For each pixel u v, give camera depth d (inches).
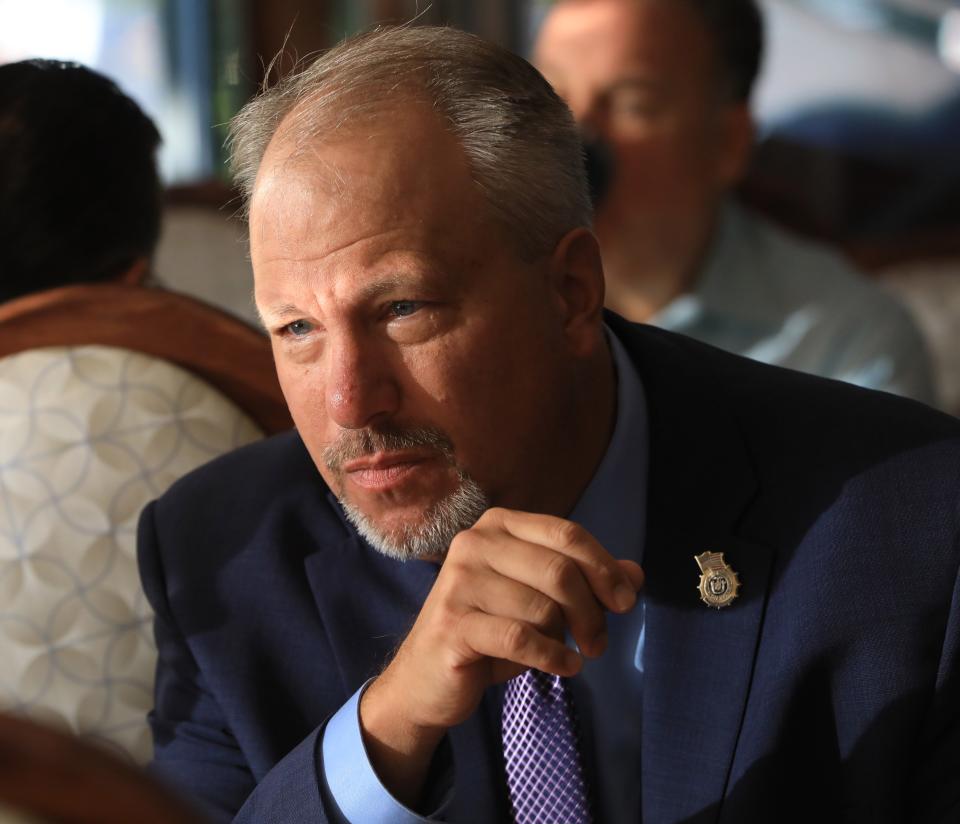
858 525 188.2
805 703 184.7
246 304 564.4
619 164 397.4
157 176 288.4
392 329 165.2
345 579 210.1
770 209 640.4
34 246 269.4
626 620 198.4
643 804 186.7
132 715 242.8
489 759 192.2
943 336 626.2
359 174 162.9
